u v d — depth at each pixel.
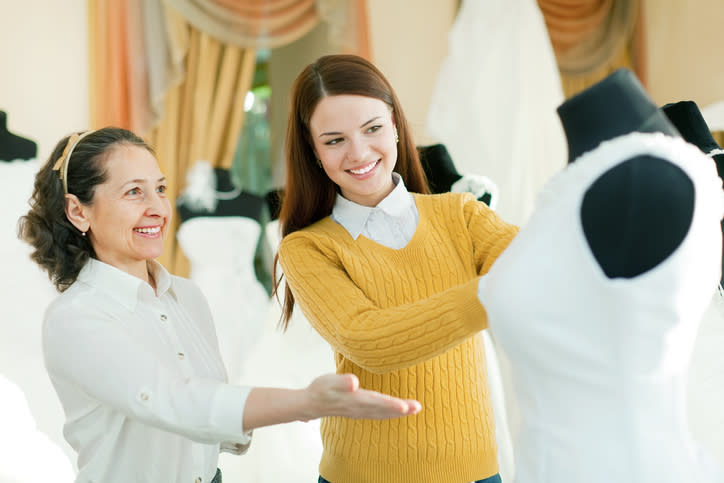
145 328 1.37
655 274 0.88
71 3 3.98
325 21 4.40
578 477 0.95
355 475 1.54
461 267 1.54
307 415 1.09
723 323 1.66
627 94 0.97
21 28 3.89
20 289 2.68
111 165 1.36
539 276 0.95
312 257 1.48
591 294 0.92
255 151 4.57
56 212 1.38
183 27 4.08
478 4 3.73
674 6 5.25
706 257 0.92
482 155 3.63
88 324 1.26
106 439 1.34
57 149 1.40
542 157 3.73
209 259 3.88
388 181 1.58
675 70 5.27
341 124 1.43
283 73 4.44
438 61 4.83
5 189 2.68
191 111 4.19
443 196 1.64
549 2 4.86
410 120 4.75
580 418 0.96
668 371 0.96
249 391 1.15
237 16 4.17
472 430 1.52
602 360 0.94
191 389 1.17
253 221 4.00
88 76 4.02
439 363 1.50
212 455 1.49
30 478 2.15
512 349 1.00
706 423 1.64
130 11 3.97
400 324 1.19
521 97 3.65
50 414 2.62
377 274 1.49
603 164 0.90
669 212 0.87
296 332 2.96
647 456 0.93
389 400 1.03
